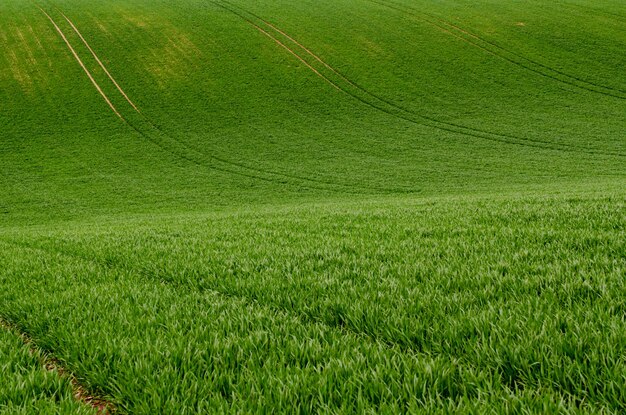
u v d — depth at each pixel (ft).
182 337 10.81
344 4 256.73
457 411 7.17
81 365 10.01
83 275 19.19
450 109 171.83
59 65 188.44
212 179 123.34
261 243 23.71
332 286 14.48
